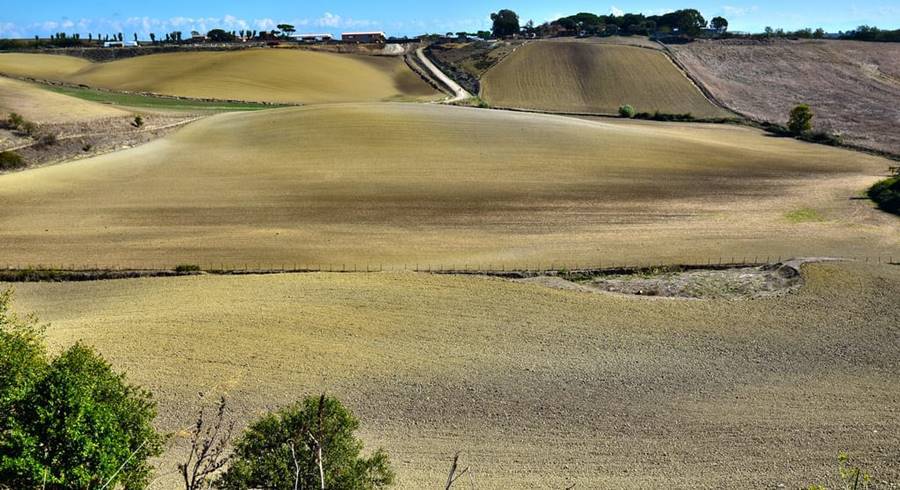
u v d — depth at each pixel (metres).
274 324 34.94
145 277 42.78
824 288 38.94
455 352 32.16
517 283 41.06
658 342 33.16
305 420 17.38
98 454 16.59
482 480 22.97
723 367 30.75
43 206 57.25
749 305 37.38
